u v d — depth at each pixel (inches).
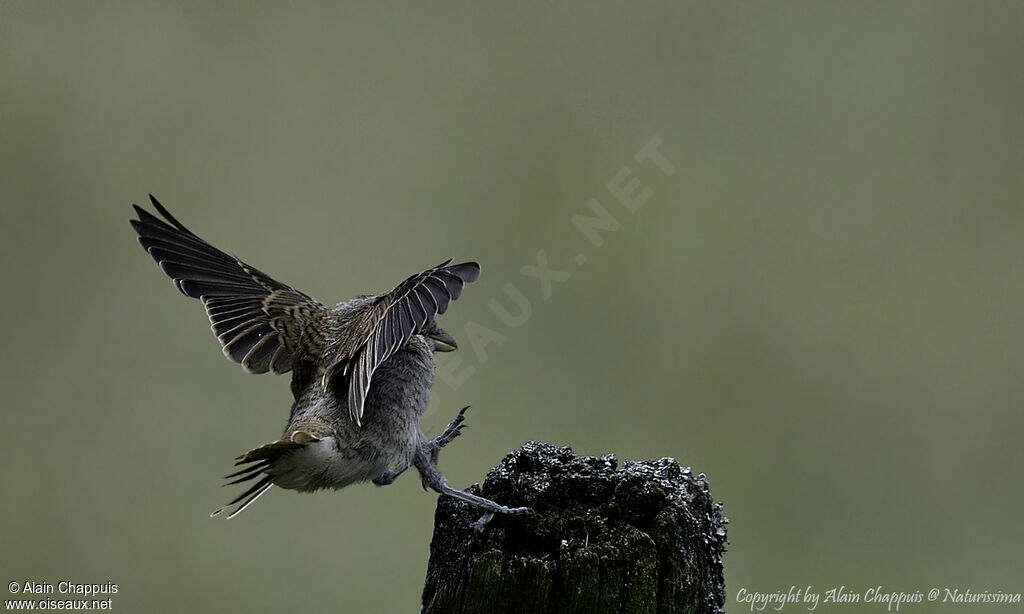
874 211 602.2
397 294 270.2
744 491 514.3
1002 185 611.5
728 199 600.4
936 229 590.9
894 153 627.2
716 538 256.8
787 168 612.4
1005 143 629.0
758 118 642.8
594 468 256.8
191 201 599.2
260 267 565.6
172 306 579.5
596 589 234.2
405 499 511.2
